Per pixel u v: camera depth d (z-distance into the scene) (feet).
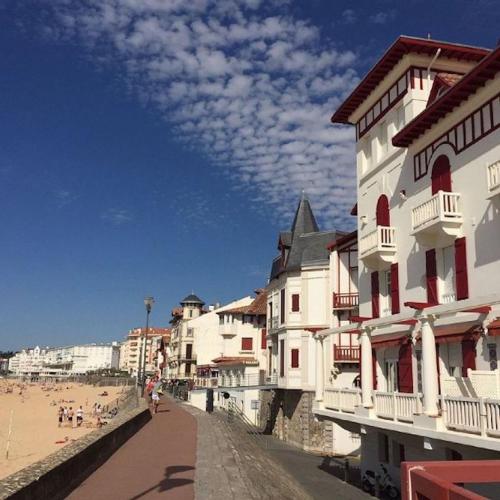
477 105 56.13
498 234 52.11
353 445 106.83
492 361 52.01
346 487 74.90
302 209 133.49
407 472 13.06
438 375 59.67
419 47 68.80
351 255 113.39
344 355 108.99
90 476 42.34
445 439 46.19
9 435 143.43
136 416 76.54
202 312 302.45
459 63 71.15
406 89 71.15
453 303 46.93
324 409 75.41
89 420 197.26
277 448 109.91
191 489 37.63
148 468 46.16
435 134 63.16
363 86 78.64
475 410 43.65
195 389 175.01
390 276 73.67
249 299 214.28
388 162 74.90
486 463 13.35
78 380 551.59
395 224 72.08
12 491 27.73
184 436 70.13
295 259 123.95
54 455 38.65
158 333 546.26
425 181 65.10
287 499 43.04
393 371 72.13
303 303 119.55
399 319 56.18
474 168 56.29
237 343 197.47
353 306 110.01
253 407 150.41
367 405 61.77
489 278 52.90
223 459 50.90
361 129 84.53
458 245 57.47
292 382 117.60
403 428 52.85
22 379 596.29
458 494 10.37
